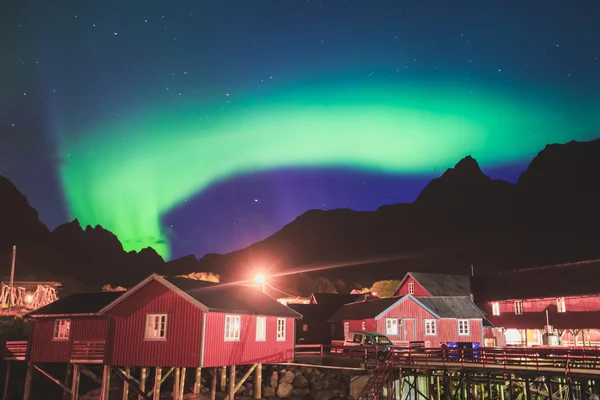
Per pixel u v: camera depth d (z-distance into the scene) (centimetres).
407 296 5034
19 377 3972
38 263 15112
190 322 3112
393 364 3369
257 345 3559
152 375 3953
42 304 6297
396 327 4906
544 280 6353
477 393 3700
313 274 16800
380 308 5012
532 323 6028
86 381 3878
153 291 3262
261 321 3628
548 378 2795
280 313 3781
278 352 3772
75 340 3531
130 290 3272
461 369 3111
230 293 3612
